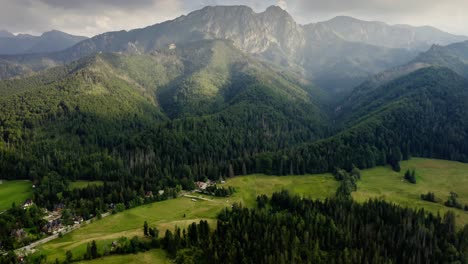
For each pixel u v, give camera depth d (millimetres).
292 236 163750
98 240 166000
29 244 174500
